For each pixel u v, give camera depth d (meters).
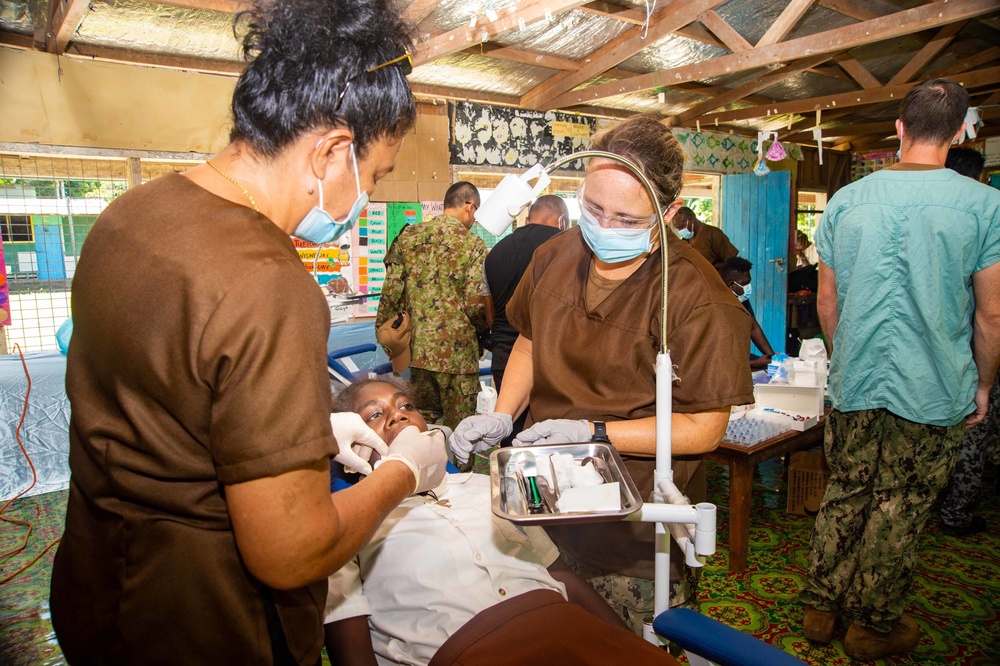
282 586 0.72
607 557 1.39
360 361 4.66
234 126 0.82
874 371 1.93
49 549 2.85
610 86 5.61
